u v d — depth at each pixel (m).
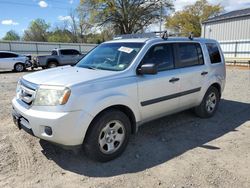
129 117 3.97
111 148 3.66
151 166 3.51
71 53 20.95
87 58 4.77
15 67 19.00
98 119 3.43
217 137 4.55
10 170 3.38
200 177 3.23
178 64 4.65
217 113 6.01
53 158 3.71
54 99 3.20
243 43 21.73
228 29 22.97
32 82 3.53
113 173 3.33
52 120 3.12
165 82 4.29
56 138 3.19
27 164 3.54
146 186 3.04
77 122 3.21
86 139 3.43
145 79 3.98
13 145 4.11
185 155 3.84
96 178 3.21
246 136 4.59
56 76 3.63
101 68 4.13
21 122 3.59
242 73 14.55
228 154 3.87
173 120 5.43
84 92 3.28
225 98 7.65
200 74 5.07
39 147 4.04
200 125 5.16
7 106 6.66
